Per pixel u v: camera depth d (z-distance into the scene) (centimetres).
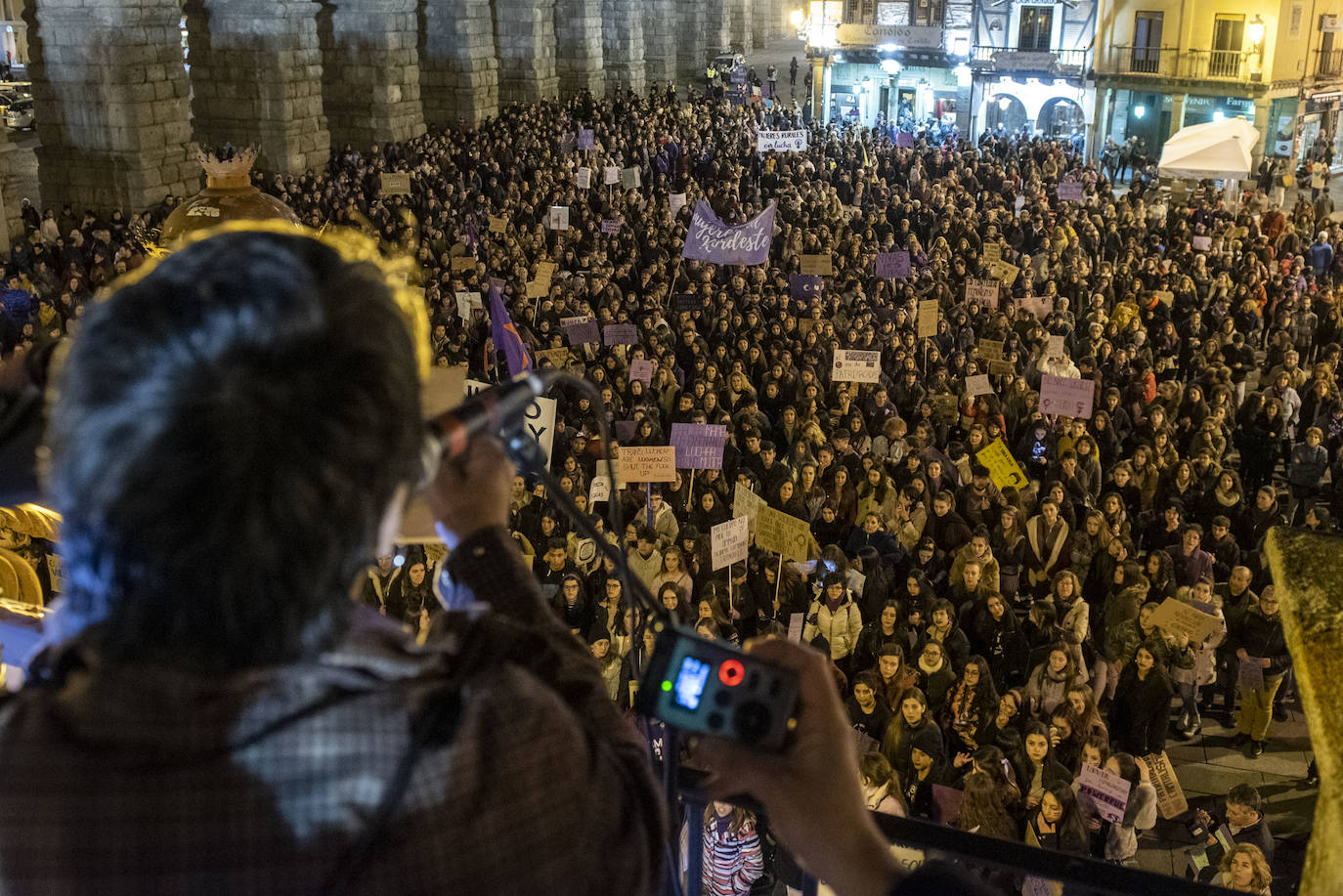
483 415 123
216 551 80
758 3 7381
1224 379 1564
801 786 119
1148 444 1334
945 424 1446
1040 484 1291
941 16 4591
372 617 101
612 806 102
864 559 1055
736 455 1284
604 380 1463
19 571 194
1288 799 979
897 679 885
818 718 123
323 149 3434
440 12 4125
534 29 4491
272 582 82
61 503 83
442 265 2275
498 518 122
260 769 84
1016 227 2445
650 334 1641
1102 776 781
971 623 1025
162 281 85
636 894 103
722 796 123
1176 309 1977
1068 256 2255
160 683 83
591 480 1205
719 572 1070
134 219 2600
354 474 84
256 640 83
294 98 3275
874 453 1281
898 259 1925
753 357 1594
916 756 823
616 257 2214
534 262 2170
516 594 118
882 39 4678
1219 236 2394
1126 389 1512
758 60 6844
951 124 4572
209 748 83
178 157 2961
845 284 1922
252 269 85
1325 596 134
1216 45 4006
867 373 1417
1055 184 3108
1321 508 1162
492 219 2253
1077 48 4322
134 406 79
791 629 1009
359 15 3616
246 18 3166
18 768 83
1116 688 985
